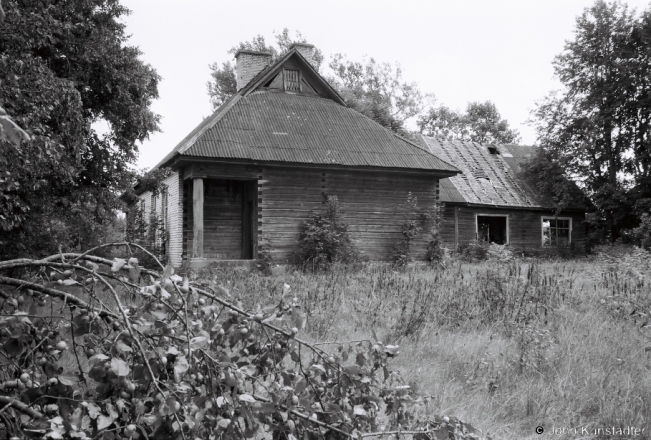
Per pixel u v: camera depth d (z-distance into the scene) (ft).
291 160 59.11
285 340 8.46
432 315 26.09
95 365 6.48
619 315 25.45
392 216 65.31
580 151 89.51
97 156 47.26
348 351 8.68
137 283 7.57
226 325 8.26
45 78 31.07
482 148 104.22
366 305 27.73
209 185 64.75
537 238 90.79
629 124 92.17
